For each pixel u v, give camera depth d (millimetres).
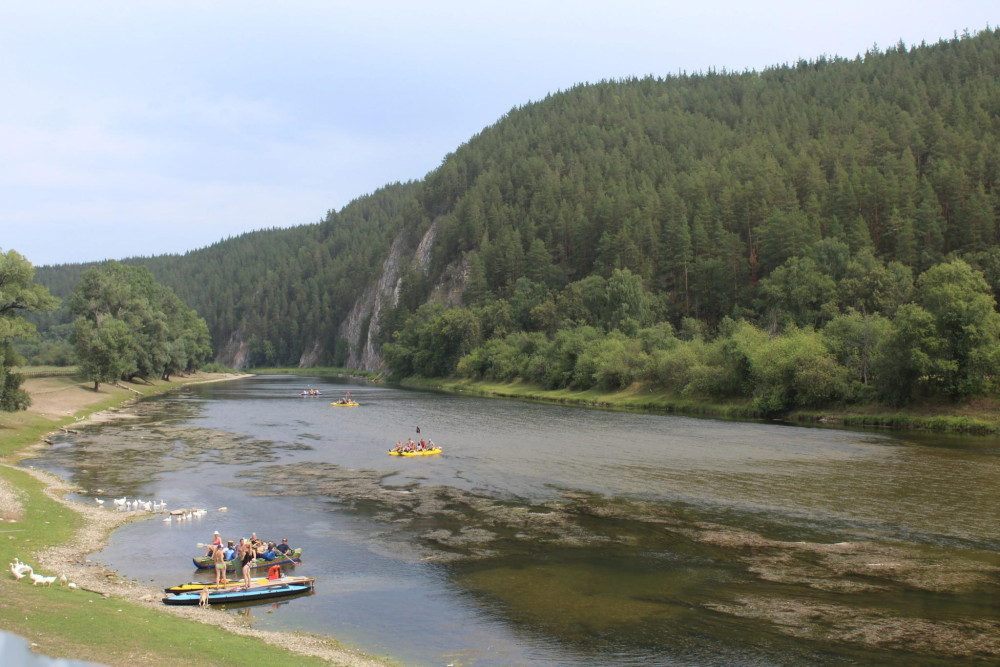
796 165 174750
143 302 156750
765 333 109000
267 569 31234
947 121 189875
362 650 22938
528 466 57094
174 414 101000
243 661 20266
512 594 28391
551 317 171125
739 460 58719
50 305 70000
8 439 66312
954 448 63438
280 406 116812
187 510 42094
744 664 21984
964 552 33406
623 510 42156
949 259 123812
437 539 36312
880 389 84875
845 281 122875
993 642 23516
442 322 191250
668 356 115312
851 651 22875
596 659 22422
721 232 155125
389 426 86938
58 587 26406
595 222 190625
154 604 26250
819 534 36625
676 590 28688
